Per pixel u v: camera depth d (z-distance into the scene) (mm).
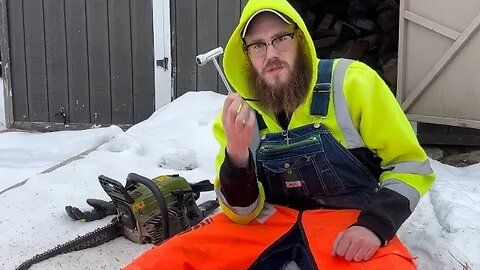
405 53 4816
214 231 2014
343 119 1979
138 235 2625
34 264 2451
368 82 1976
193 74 5824
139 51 5953
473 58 4449
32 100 6305
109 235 2674
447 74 4602
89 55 6090
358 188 2055
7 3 6223
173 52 5852
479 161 4652
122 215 2676
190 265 1919
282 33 1941
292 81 1960
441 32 4559
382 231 1824
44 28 6172
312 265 1869
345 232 1846
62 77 6191
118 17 5957
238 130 1831
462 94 4547
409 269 1762
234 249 1976
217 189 2070
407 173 1958
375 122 1975
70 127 6223
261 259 1976
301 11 7699
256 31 1960
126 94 6047
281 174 2066
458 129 4887
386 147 1993
